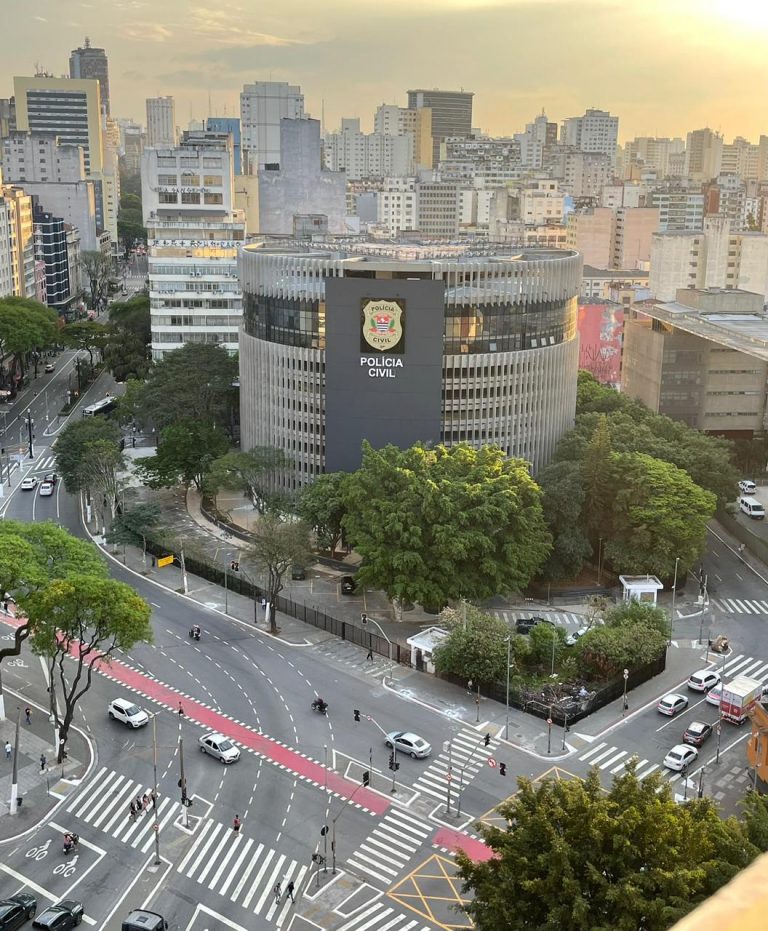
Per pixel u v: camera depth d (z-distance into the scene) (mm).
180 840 95250
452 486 143000
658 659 130625
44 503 197375
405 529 140875
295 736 114438
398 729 116062
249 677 128875
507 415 181875
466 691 125750
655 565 155250
